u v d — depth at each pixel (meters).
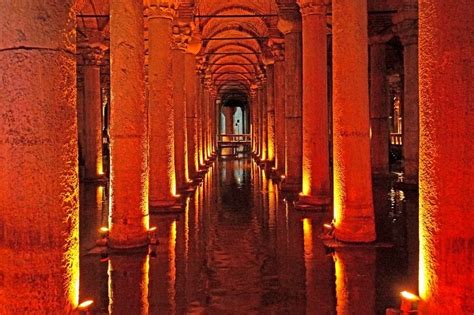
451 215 3.69
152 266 7.30
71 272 3.66
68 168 3.61
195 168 19.44
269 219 11.03
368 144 8.41
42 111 3.45
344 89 8.30
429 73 3.82
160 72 11.78
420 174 4.04
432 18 3.76
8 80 3.42
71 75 3.67
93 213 12.27
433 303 3.84
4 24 3.43
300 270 6.94
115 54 8.31
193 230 9.98
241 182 19.09
